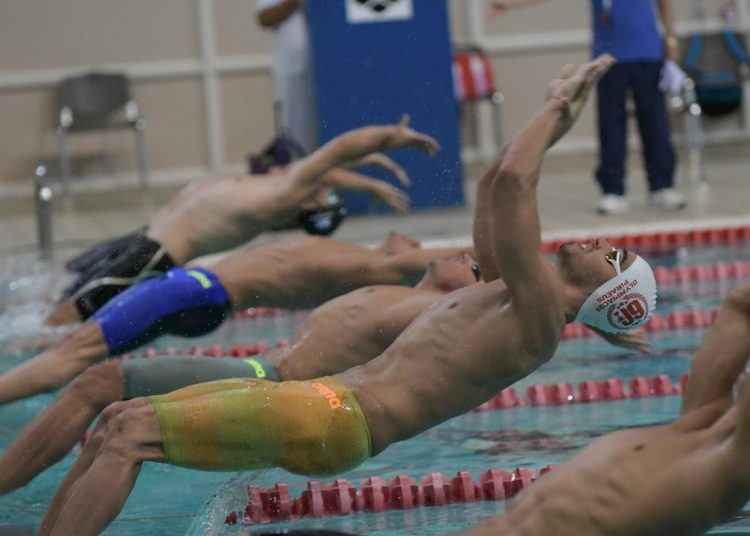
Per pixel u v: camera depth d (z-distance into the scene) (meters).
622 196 16.14
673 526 4.53
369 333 7.20
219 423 5.75
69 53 21.75
